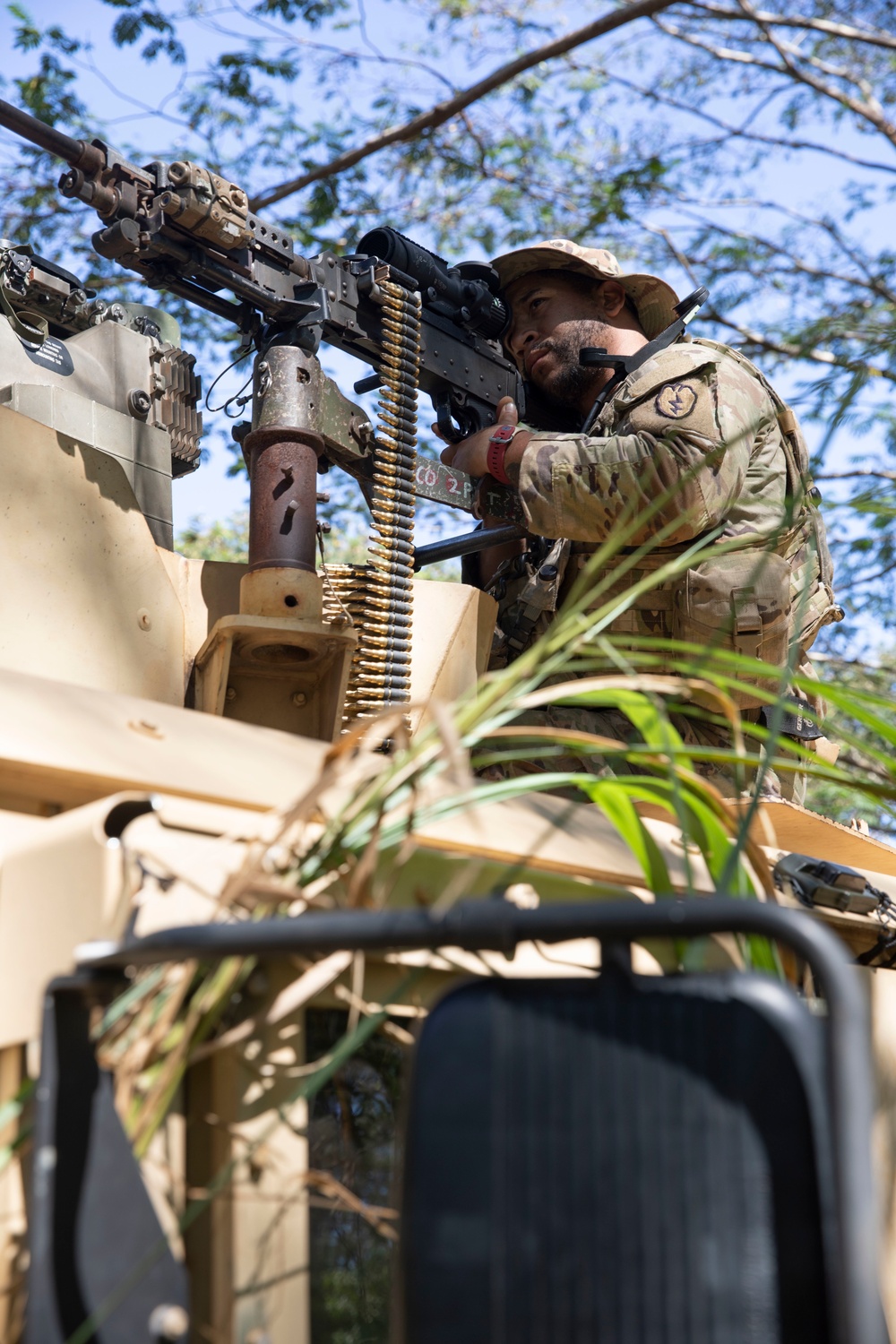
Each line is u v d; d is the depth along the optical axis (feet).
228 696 6.62
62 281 7.02
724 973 2.28
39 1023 2.48
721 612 8.38
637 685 3.25
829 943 2.09
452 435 9.77
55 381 6.56
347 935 2.24
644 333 10.59
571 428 10.89
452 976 3.19
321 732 6.71
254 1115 2.69
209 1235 2.62
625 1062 2.26
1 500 5.45
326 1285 2.87
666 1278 2.15
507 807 4.03
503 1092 2.30
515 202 27.25
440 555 9.07
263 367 7.38
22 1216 2.57
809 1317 2.07
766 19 25.93
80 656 5.70
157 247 7.21
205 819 2.96
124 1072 2.48
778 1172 2.14
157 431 7.00
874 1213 1.98
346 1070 3.03
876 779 22.48
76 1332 2.22
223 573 6.87
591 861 3.86
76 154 6.98
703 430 8.46
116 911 2.64
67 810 3.32
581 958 3.45
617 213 25.85
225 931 2.28
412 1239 2.27
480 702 2.99
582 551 9.20
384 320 8.26
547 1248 2.21
